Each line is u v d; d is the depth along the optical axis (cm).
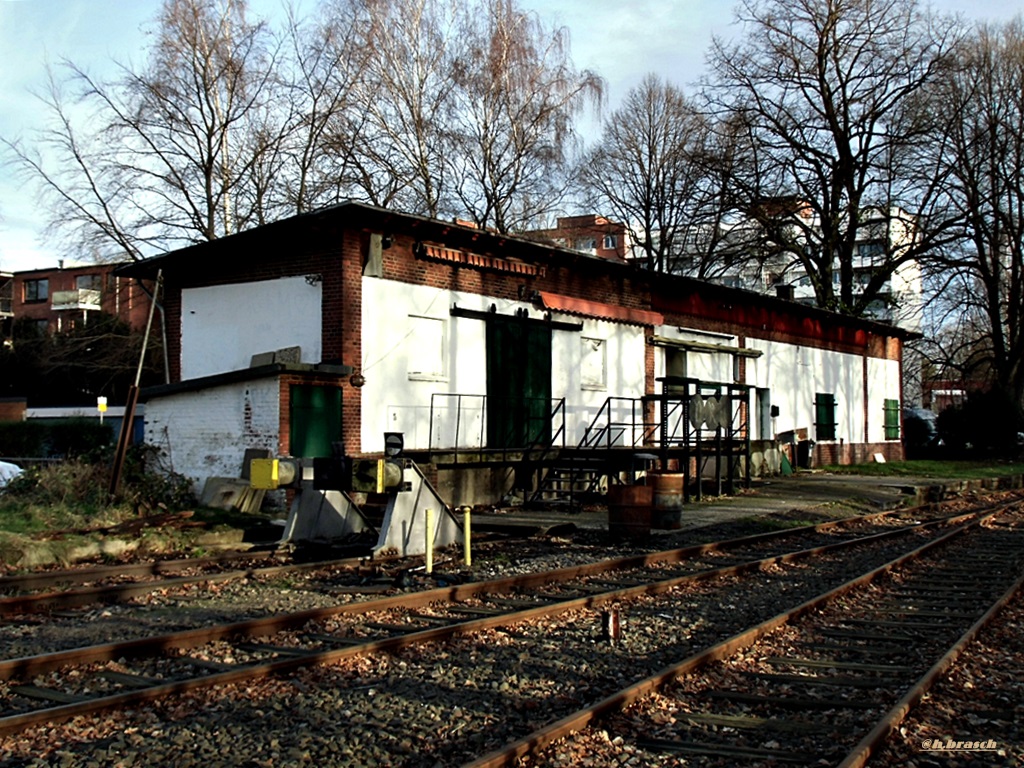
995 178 4200
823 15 4141
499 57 3556
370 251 1906
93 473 1708
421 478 1478
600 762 566
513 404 2222
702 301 2959
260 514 1738
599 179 4828
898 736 611
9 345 4666
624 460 2441
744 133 4200
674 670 734
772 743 606
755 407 3231
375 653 812
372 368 1902
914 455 4731
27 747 577
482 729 629
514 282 2247
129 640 815
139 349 3491
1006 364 4538
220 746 587
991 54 4228
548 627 952
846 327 3916
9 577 1138
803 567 1415
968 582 1295
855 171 4250
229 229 3212
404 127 3491
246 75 3164
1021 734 635
